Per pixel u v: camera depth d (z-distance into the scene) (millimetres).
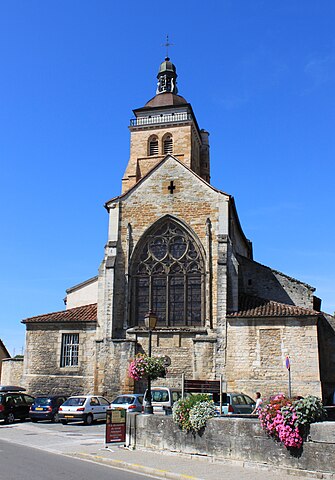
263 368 32406
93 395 32875
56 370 36469
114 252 37344
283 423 13656
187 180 37812
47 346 37094
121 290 36875
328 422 13516
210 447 16016
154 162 49688
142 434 18891
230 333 33594
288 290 38938
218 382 26828
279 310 33594
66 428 28703
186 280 36312
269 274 39469
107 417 20156
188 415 16891
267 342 32781
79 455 17875
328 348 35031
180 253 36969
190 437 16797
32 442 22359
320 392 31094
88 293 44781
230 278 35312
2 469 14312
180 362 34469
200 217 36969
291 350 32219
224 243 35688
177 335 34938
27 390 36500
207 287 35406
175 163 38438
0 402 32219
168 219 37531
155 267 37094
